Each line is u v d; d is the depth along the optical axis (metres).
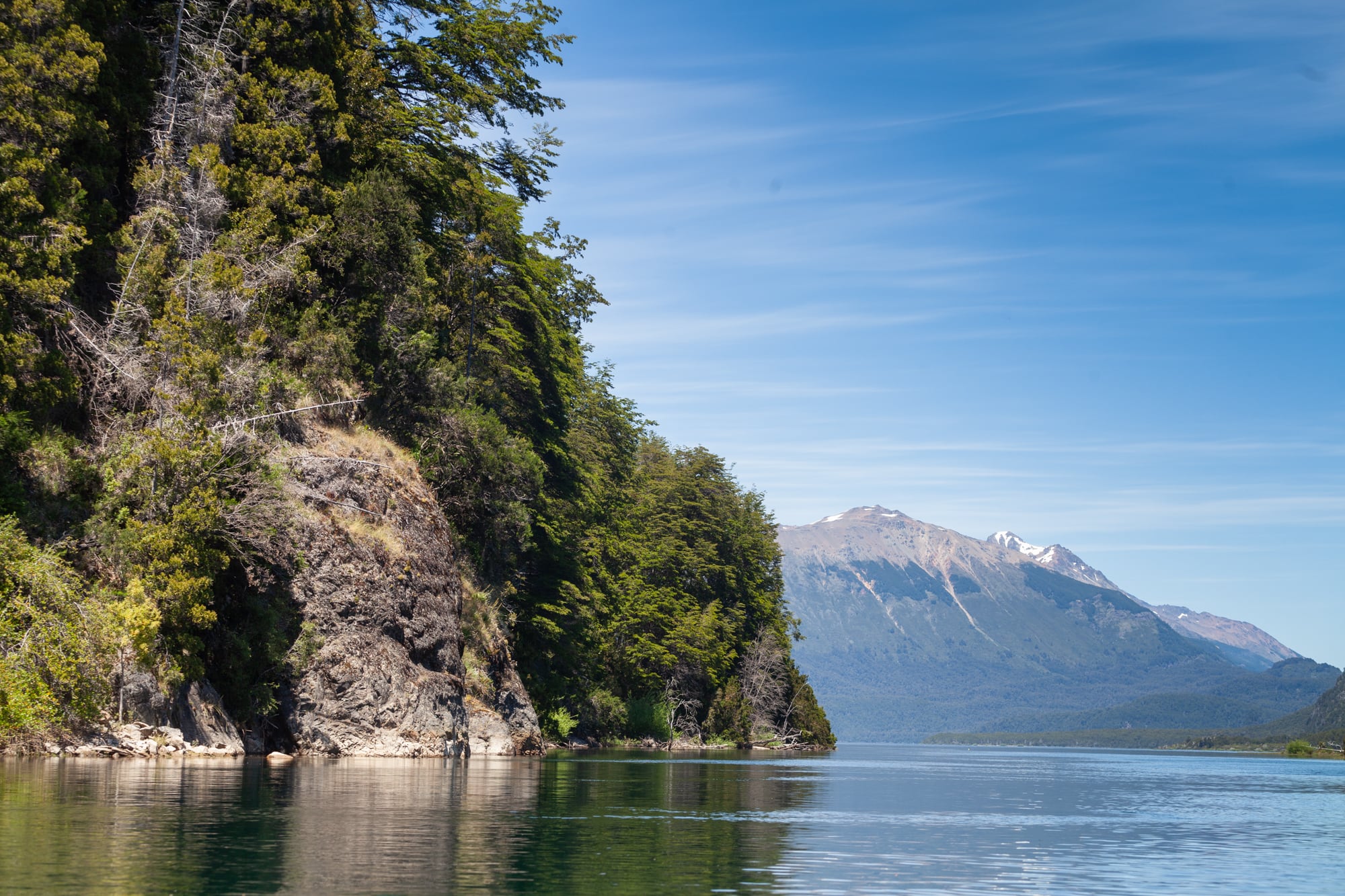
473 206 55.09
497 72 50.81
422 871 10.85
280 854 11.44
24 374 29.06
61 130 31.03
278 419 37.00
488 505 50.09
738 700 101.12
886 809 22.77
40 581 25.98
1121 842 17.14
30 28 30.97
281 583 34.97
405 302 44.78
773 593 120.00
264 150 40.03
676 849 13.74
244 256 37.50
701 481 107.44
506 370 60.31
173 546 29.59
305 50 42.41
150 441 30.25
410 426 47.25
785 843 15.02
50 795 16.42
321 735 34.69
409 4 49.66
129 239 34.59
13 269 28.61
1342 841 18.58
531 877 10.85
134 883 9.53
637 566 91.62
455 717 40.12
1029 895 11.17
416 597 39.44
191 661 30.03
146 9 39.84
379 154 46.66
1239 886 12.40
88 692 26.42
